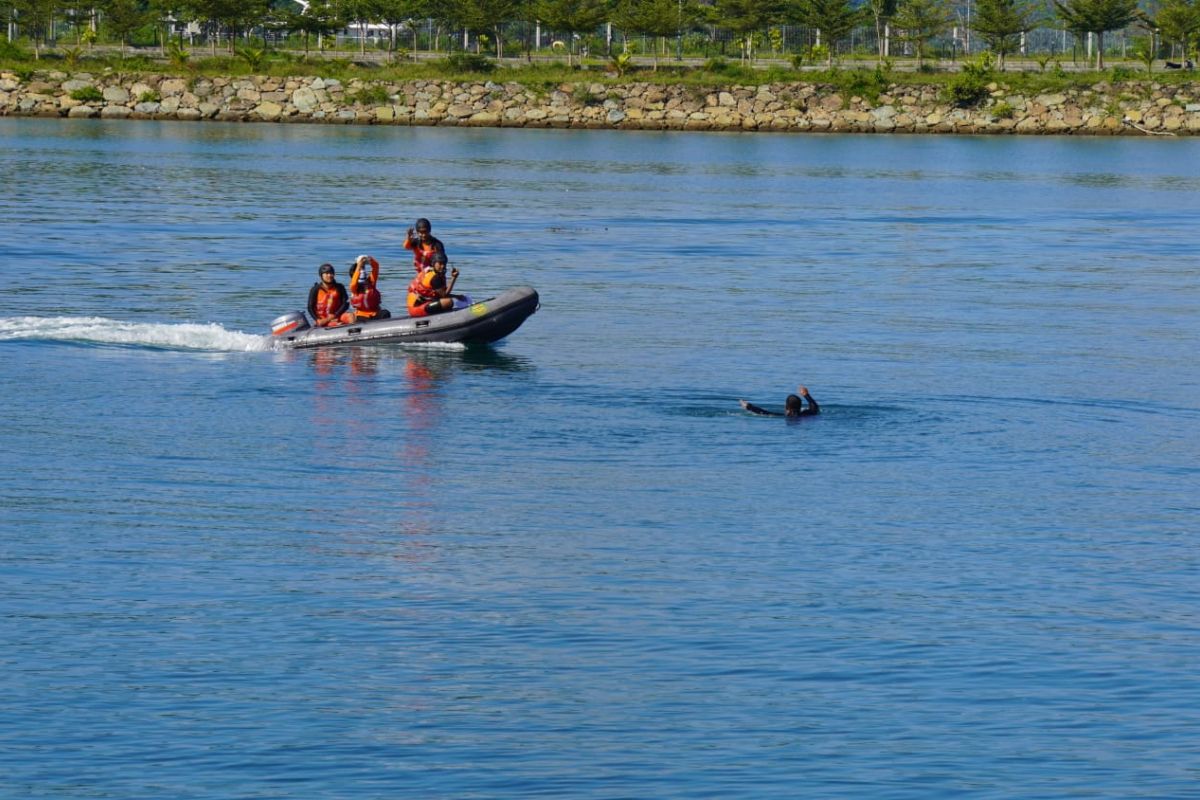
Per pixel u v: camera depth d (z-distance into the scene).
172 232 65.62
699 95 160.38
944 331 44.53
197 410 32.56
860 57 190.12
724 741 16.08
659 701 17.11
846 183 101.19
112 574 21.48
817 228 74.12
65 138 124.75
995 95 162.38
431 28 193.62
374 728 16.36
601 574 21.77
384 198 83.44
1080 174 112.06
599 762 15.55
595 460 28.91
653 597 20.73
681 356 39.75
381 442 30.09
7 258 55.94
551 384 35.84
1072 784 15.09
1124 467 28.91
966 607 20.41
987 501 26.22
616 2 182.62
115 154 109.94
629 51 168.38
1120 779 15.21
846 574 21.89
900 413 33.34
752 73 167.00
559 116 158.12
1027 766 15.49
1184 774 15.33
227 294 49.09
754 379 36.78
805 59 184.50
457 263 58.66
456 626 19.52
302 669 17.98
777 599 20.66
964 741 16.09
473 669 18.05
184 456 28.67
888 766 15.49
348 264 57.41
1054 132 160.25
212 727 16.34
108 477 27.03
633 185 96.12
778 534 23.98
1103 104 161.50
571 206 81.81
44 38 177.12
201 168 100.19
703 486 27.00
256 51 162.62
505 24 187.12
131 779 15.11
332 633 19.16
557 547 23.12
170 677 17.70
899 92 162.25
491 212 77.81
